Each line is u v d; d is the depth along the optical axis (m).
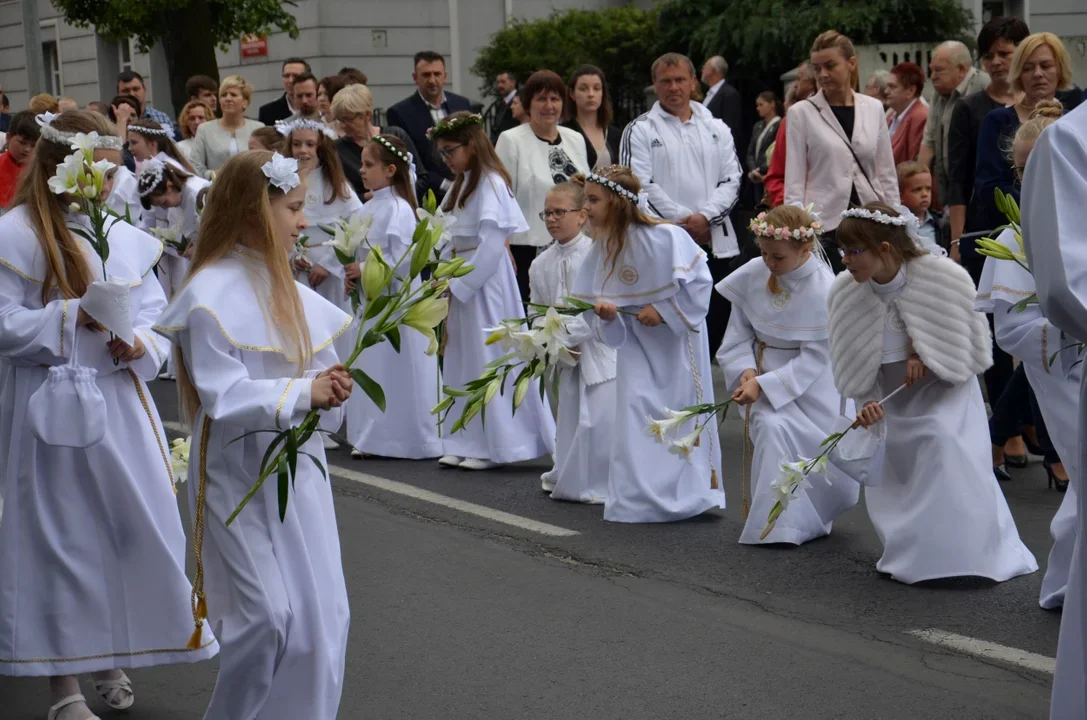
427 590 5.46
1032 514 6.47
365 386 3.36
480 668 4.59
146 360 4.29
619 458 6.54
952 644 4.70
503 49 19.12
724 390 9.74
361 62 20.42
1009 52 8.18
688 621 5.02
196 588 3.47
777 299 6.14
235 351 3.40
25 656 4.08
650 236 6.44
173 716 4.27
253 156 3.50
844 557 5.82
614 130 10.46
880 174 8.84
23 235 4.24
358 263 8.23
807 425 6.04
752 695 4.30
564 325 4.45
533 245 9.80
